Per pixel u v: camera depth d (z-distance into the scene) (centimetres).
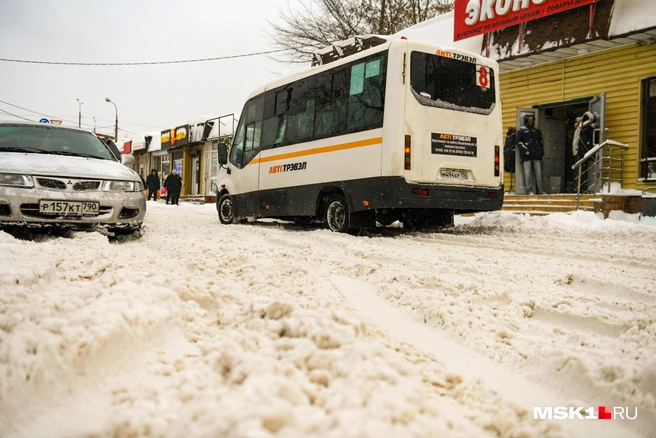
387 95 855
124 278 345
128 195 745
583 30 1288
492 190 931
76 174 714
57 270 418
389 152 842
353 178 902
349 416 151
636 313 363
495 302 399
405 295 407
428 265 557
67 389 208
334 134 948
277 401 161
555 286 469
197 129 3186
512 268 554
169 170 3747
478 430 192
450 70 902
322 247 730
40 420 189
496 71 960
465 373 268
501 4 1435
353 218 923
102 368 227
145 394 205
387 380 188
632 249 737
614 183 1330
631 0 1261
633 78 1315
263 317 286
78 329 231
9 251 463
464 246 765
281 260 555
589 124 1364
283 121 1084
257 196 1142
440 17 1792
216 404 164
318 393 181
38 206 680
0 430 181
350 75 932
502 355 294
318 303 363
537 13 1356
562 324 362
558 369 265
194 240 732
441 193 870
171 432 157
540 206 1330
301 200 1019
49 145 820
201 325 299
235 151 1229
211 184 3188
